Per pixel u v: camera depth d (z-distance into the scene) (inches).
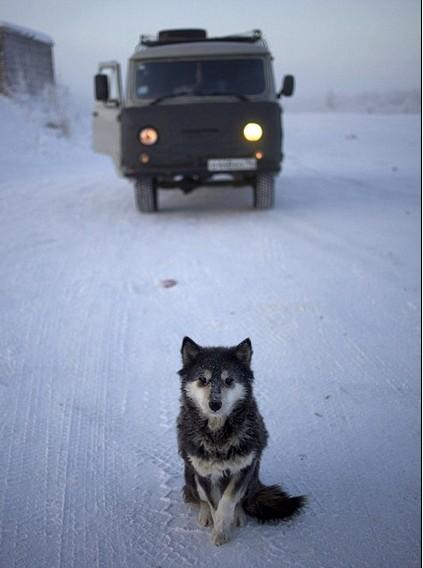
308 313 243.6
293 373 196.9
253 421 124.2
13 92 1105.4
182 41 439.2
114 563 119.6
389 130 1181.1
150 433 167.2
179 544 124.7
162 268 307.3
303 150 900.0
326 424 167.8
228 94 399.2
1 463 153.7
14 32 1120.8
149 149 391.5
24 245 354.6
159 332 231.8
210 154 390.9
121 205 482.9
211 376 120.6
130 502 139.2
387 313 242.1
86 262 320.2
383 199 480.7
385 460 151.2
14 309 254.8
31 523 131.9
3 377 198.2
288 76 425.7
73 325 239.1
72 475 149.1
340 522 129.7
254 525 130.2
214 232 378.0
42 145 915.4
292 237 360.2
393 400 178.9
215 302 259.3
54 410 179.3
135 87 406.9
